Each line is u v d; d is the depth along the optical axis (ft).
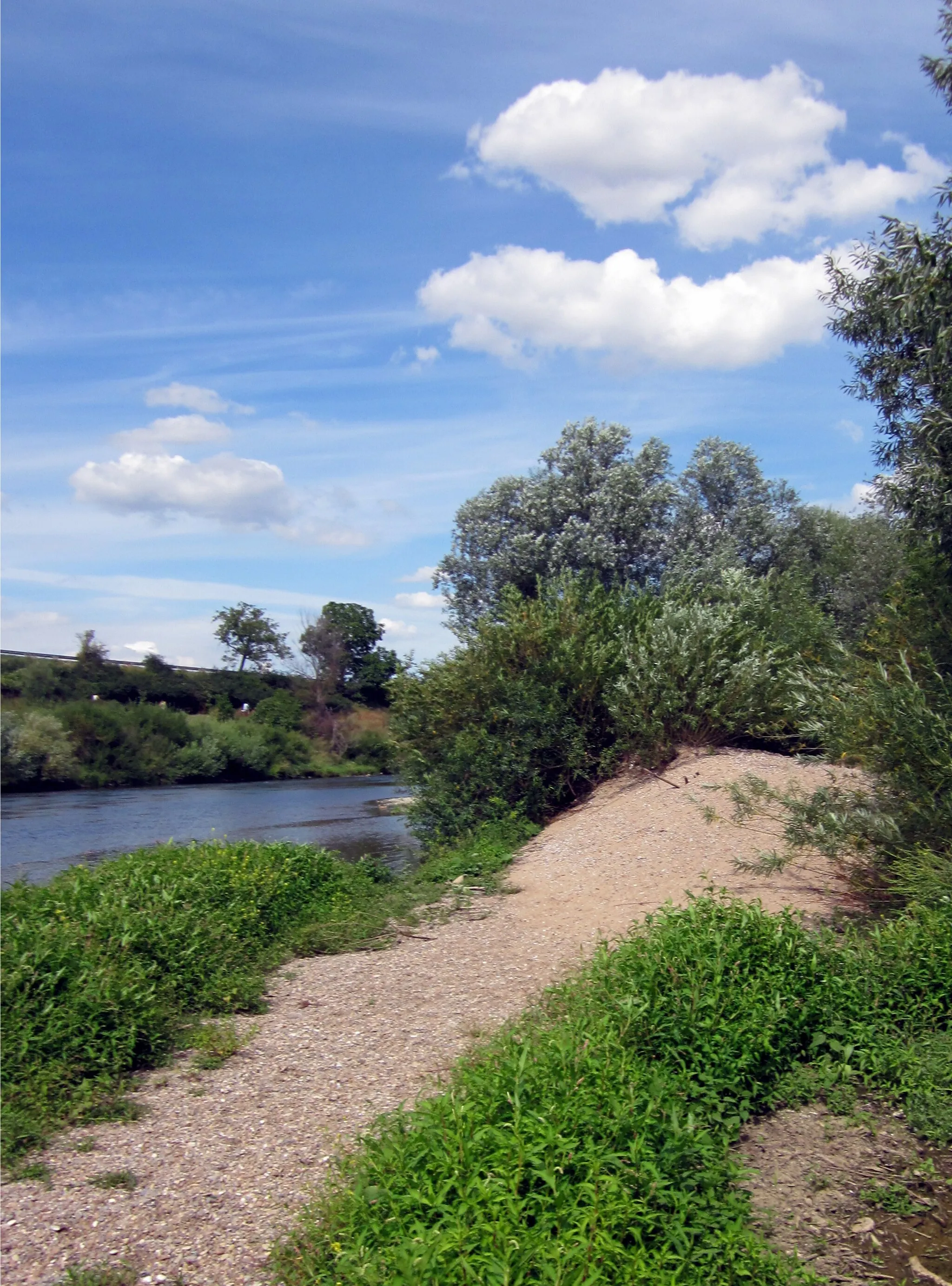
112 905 24.95
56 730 120.06
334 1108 17.15
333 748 175.01
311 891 34.32
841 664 31.81
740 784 35.60
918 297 26.35
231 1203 14.05
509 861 39.14
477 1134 12.65
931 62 26.55
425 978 24.90
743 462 85.35
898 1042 17.83
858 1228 13.30
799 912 22.74
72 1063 18.58
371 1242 11.69
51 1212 13.85
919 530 27.68
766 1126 16.08
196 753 137.69
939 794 24.43
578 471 88.33
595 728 49.57
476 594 90.02
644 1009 17.06
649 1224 11.84
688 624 47.96
